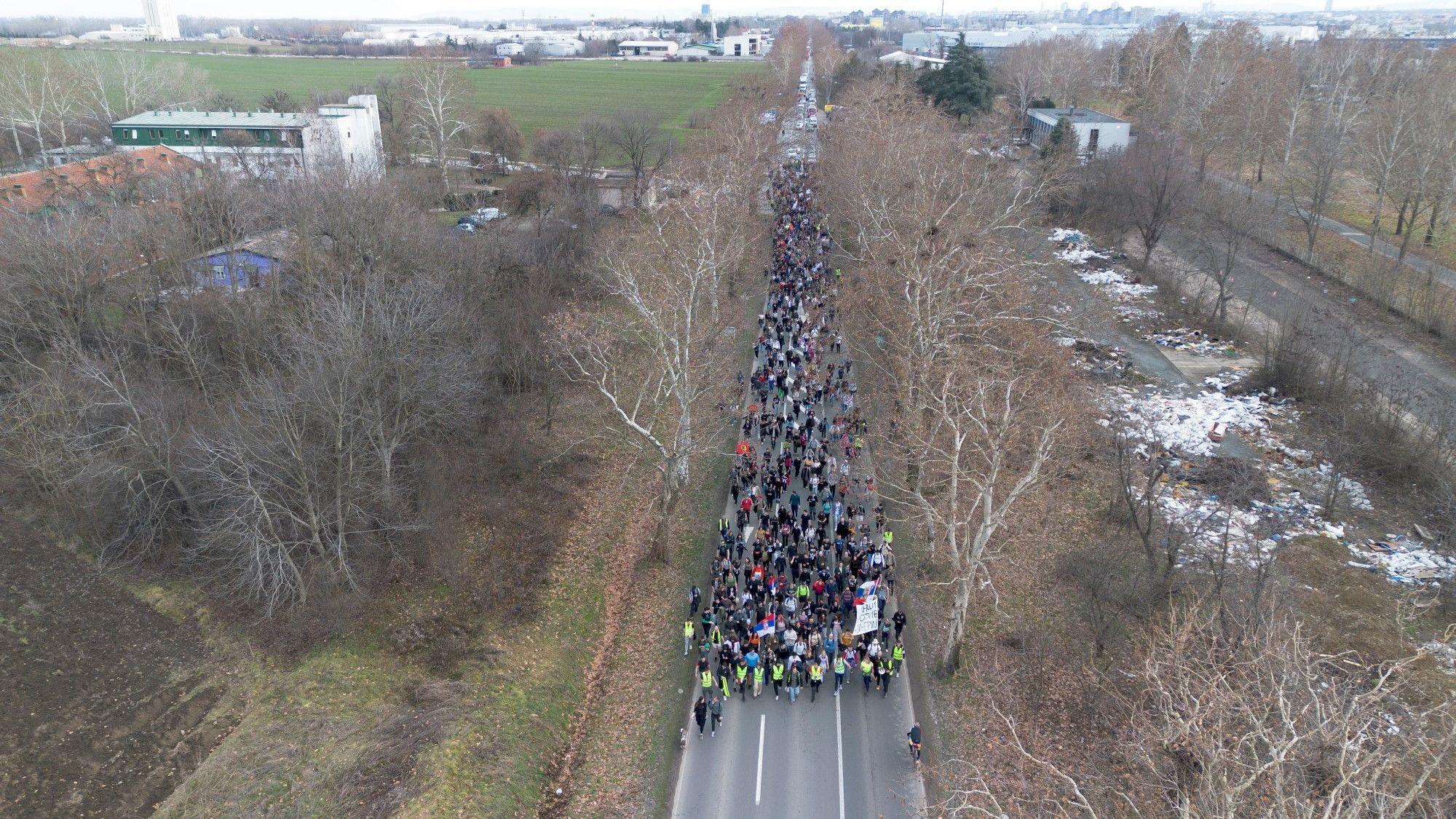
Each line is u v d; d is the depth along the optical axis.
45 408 44.00
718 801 32.03
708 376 60.19
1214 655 30.55
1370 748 29.50
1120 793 27.53
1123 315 76.06
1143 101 135.00
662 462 55.41
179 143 106.88
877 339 61.41
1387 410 52.97
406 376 45.69
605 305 74.12
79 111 126.75
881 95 106.31
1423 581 41.72
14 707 35.38
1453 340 64.75
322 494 42.31
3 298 49.78
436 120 116.25
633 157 116.25
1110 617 39.25
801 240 92.19
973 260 52.12
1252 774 21.50
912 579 44.12
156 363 51.56
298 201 62.88
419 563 43.72
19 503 46.66
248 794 31.81
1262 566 37.47
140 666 37.81
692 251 67.69
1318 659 29.73
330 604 40.25
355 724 34.97
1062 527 47.50
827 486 48.84
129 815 31.55
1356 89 116.81
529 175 101.62
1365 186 106.56
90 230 56.19
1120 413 56.38
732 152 94.81
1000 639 39.81
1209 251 77.19
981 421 37.88
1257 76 112.19
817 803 31.83
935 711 35.91
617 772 33.75
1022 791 31.42
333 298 45.59
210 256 60.62
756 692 36.88
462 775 32.06
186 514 44.00
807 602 40.59
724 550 43.91
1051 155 98.38
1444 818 22.56
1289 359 60.31
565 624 41.22
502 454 53.56
